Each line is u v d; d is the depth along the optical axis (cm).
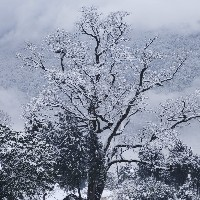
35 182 2083
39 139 2241
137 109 2727
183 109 2688
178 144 2692
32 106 2492
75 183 2442
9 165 2036
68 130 2350
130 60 2681
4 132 2077
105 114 2595
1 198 2014
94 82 2544
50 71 2536
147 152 2661
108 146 2662
